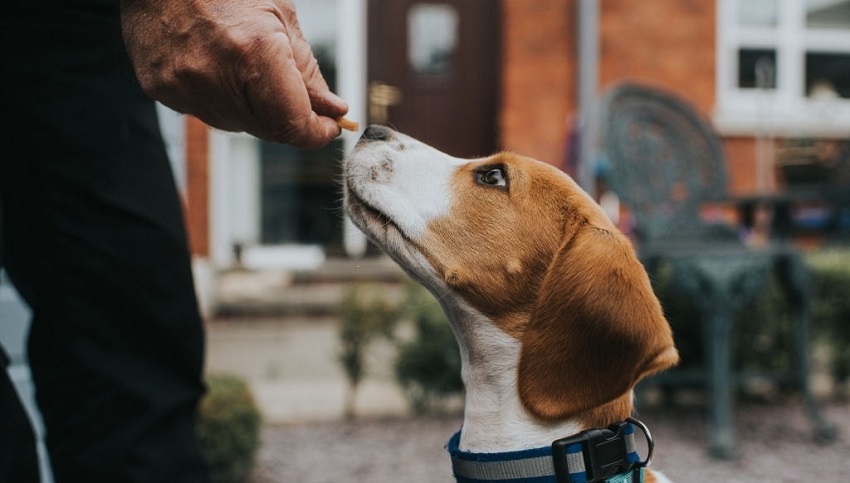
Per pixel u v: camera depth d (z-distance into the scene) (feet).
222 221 10.84
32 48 3.63
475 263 3.39
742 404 7.70
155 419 3.67
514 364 3.33
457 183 3.50
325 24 11.46
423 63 11.63
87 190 3.65
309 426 7.04
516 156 3.57
